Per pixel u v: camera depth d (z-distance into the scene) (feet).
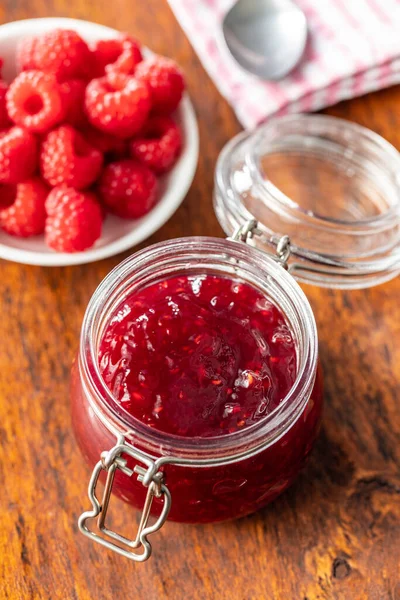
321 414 1.34
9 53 1.63
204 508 1.28
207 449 1.18
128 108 1.52
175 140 1.57
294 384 1.22
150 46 1.74
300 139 1.70
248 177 1.58
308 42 1.73
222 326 1.30
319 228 1.55
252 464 1.24
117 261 1.55
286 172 1.70
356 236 1.56
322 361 1.49
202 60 1.72
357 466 1.42
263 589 1.35
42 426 1.43
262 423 1.19
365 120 1.72
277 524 1.38
